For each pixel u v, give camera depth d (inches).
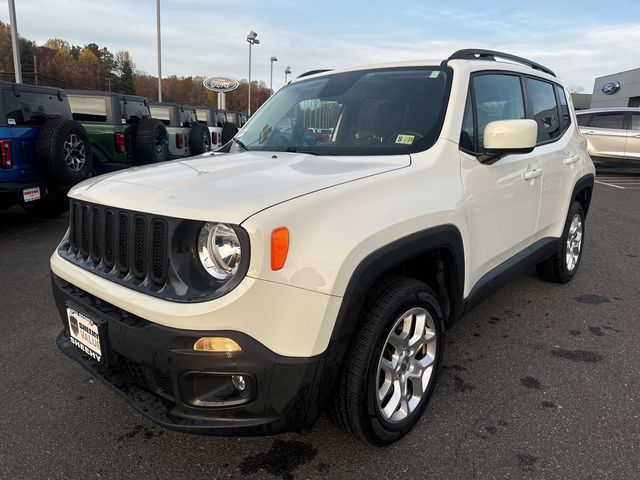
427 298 95.6
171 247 76.2
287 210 73.7
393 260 84.6
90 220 91.2
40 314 159.5
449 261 102.7
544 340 141.0
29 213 326.6
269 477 88.0
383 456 92.8
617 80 1444.4
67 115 301.3
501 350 134.9
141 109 406.6
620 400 110.9
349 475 88.3
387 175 91.0
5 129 244.5
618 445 95.5
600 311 162.2
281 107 137.9
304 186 80.5
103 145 363.6
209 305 72.1
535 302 169.3
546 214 153.0
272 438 97.9
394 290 88.1
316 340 75.4
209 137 513.7
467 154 110.6
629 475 87.5
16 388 115.5
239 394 76.9
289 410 76.8
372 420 87.4
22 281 191.5
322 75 142.1
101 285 84.9
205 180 86.4
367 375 84.2
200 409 76.7
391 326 87.7
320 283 74.5
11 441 96.8
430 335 100.0
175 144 459.8
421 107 113.0
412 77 121.5
